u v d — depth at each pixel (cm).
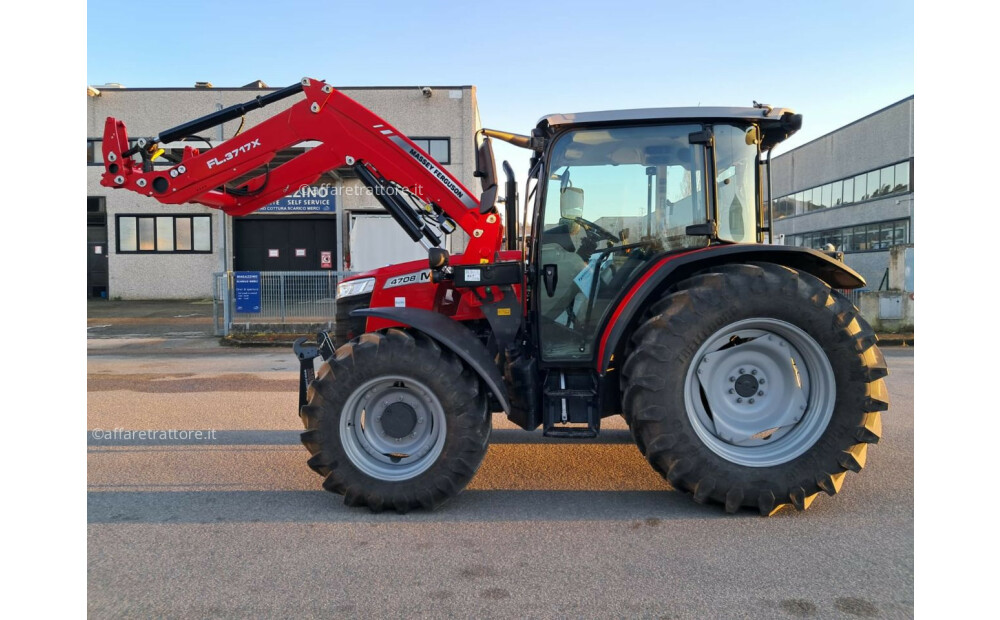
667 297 329
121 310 1809
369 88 1975
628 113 348
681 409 320
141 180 415
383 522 321
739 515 323
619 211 360
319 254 2070
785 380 331
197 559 279
